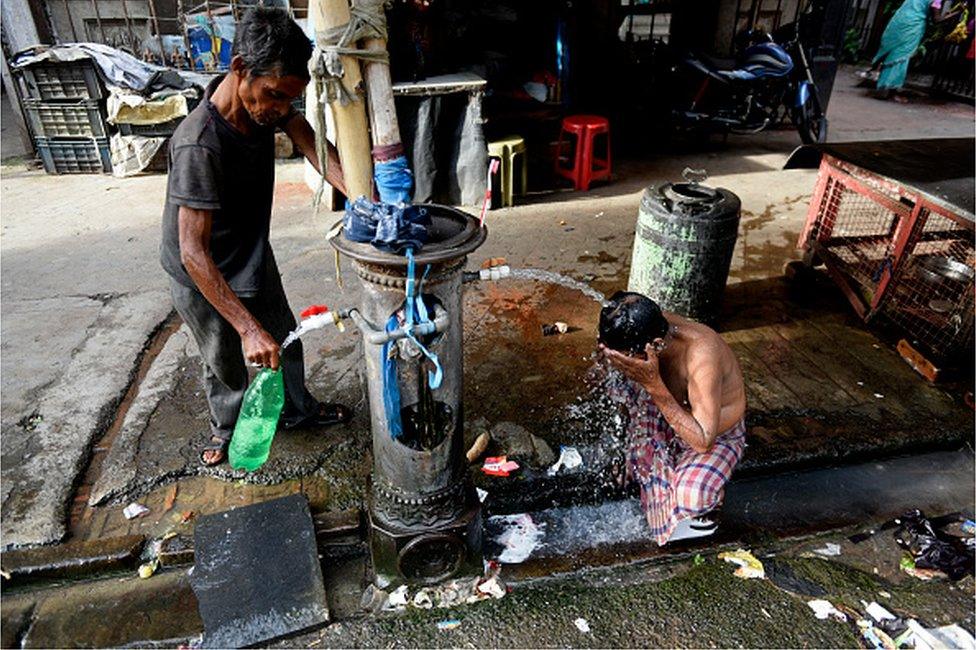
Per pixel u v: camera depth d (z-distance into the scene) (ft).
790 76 23.66
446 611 7.26
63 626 7.09
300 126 7.68
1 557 7.59
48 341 11.93
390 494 7.02
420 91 16.52
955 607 7.41
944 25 33.09
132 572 7.73
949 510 8.86
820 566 7.91
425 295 6.07
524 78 20.25
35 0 21.11
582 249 16.11
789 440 9.64
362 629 7.06
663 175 21.71
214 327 7.80
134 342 11.91
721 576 7.75
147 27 23.11
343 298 13.52
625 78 24.16
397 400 6.35
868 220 16.76
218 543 7.78
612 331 6.31
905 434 9.83
